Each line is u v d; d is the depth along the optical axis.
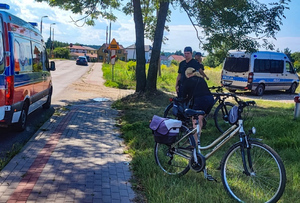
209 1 11.48
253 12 11.10
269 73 19.17
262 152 3.97
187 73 5.76
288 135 7.19
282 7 10.99
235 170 4.19
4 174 4.93
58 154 6.01
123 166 5.52
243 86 18.66
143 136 7.27
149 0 15.86
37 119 9.27
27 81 7.90
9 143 6.86
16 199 4.07
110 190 4.49
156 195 4.19
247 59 18.47
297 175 4.94
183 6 11.55
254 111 10.91
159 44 13.00
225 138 4.39
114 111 11.05
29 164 5.42
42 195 4.22
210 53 12.30
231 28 11.46
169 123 4.89
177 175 4.93
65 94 15.96
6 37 6.59
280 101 16.64
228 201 4.03
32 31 8.86
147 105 11.81
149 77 13.09
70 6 13.05
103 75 31.03
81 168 5.31
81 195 4.27
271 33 11.26
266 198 3.88
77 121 9.09
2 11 6.66
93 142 6.98
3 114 6.62
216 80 25.09
